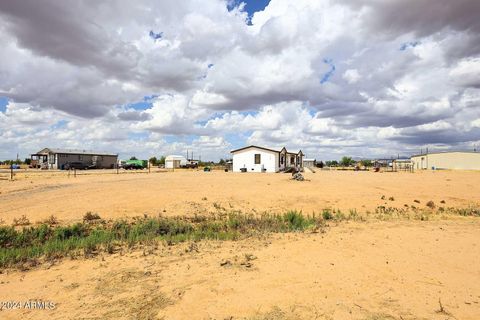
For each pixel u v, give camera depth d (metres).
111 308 4.78
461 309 4.55
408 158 82.81
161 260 7.21
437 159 67.75
